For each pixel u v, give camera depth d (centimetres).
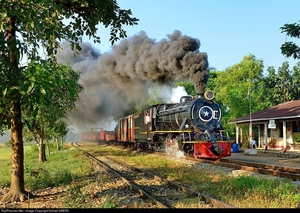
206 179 1007
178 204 705
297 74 3900
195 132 1645
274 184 859
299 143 2392
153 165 1440
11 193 838
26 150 3766
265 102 3806
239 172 1156
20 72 716
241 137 3114
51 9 738
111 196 821
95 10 933
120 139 3225
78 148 3166
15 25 799
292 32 1448
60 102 1636
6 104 720
